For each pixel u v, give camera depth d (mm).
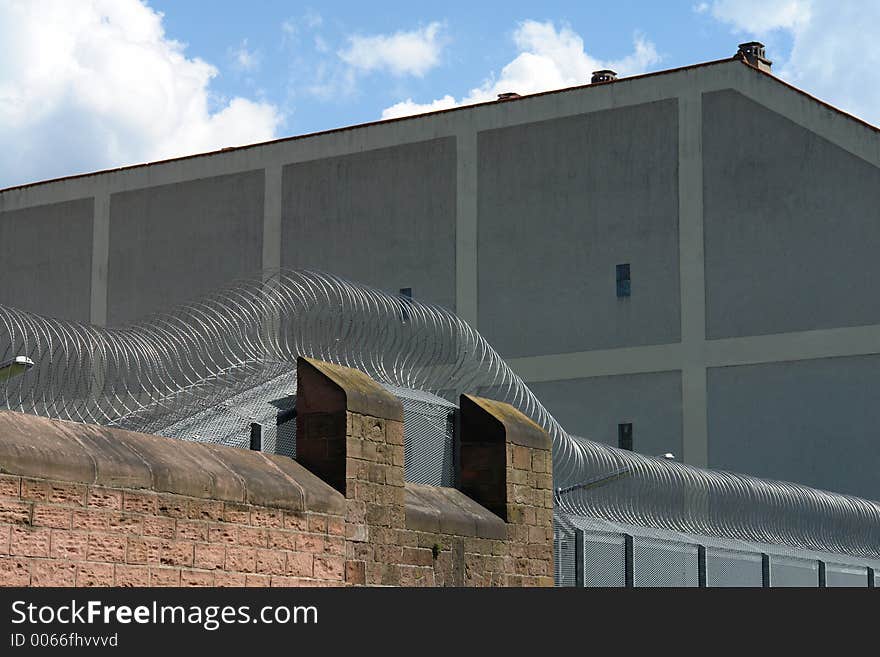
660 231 34625
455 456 16438
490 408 16484
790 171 33469
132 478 11836
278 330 15781
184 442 12922
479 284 36250
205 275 39438
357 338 16203
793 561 20891
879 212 32500
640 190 34938
